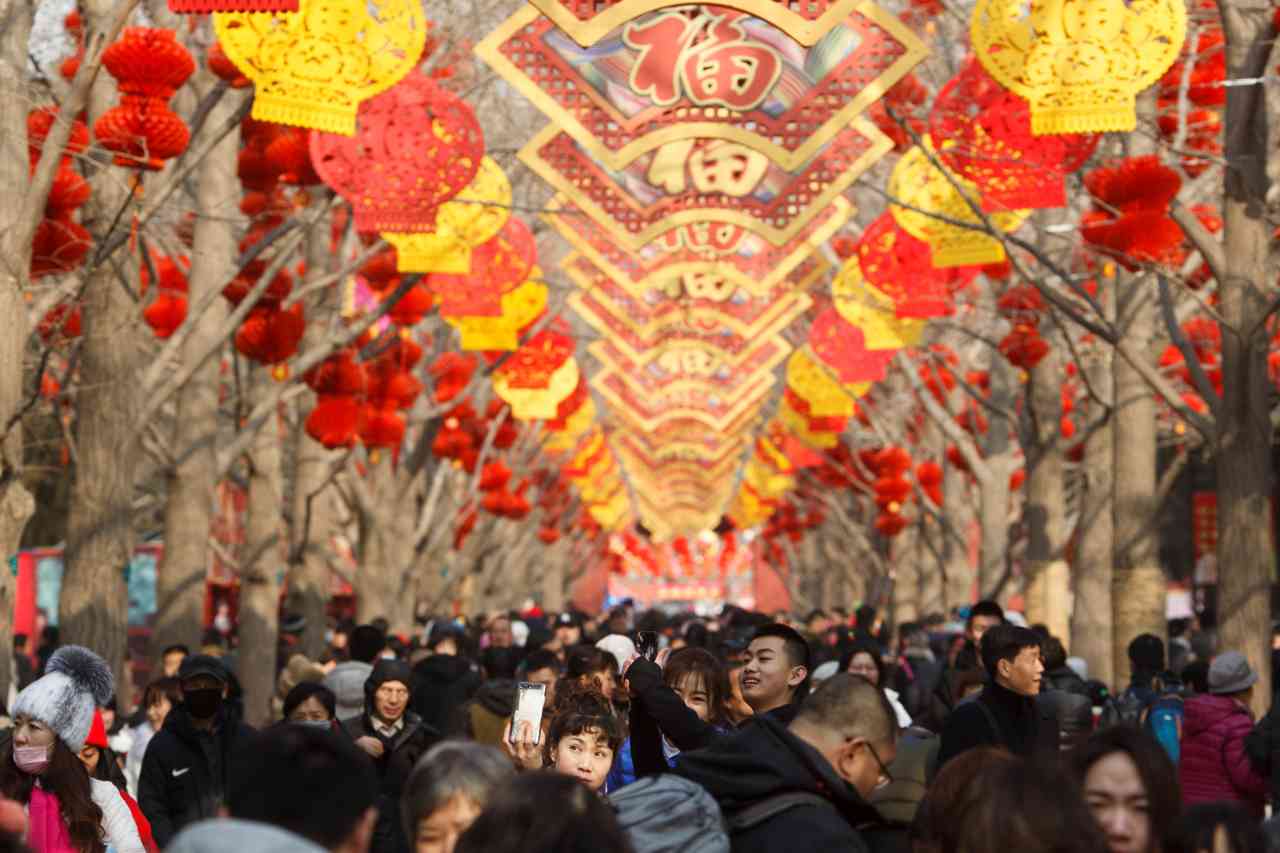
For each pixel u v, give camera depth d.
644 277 46.59
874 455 78.12
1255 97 31.58
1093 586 47.97
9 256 26.00
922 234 36.78
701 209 36.06
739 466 128.12
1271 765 21.80
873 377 52.53
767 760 12.43
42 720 15.84
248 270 38.12
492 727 22.48
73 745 16.09
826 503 116.81
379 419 49.47
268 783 9.31
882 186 59.41
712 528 170.88
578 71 30.58
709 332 62.41
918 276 41.19
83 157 27.25
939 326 52.06
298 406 56.41
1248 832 10.58
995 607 28.77
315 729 9.58
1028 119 32.38
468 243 37.28
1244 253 31.94
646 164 35.66
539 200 54.75
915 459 84.62
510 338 44.97
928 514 77.88
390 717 22.34
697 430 102.06
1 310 25.86
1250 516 31.88
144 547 71.38
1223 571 32.00
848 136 35.88
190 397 40.56
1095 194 31.81
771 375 71.00
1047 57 28.53
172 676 26.89
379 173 32.09
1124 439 41.62
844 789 12.42
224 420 65.50
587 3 28.20
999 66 28.67
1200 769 22.48
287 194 43.59
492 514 81.31
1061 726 20.25
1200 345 48.09
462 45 40.41
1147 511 41.47
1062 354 60.47
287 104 27.48
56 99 30.44
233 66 29.72
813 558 166.38
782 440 97.56
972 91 32.66
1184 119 35.47
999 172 32.69
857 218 61.31
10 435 26.45
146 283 39.34
